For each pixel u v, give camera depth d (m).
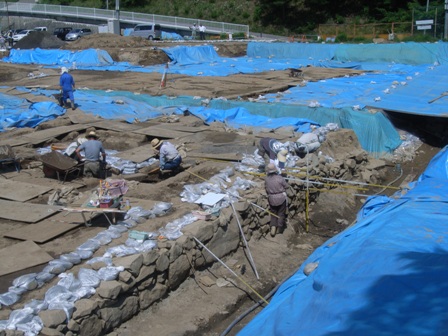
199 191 11.10
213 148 14.49
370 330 4.77
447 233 6.90
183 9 69.06
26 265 7.97
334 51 37.62
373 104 19.84
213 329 8.41
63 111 18.08
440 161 11.16
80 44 38.81
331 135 16.30
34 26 66.56
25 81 25.62
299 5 63.81
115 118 17.72
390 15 57.56
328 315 5.23
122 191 9.63
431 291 5.20
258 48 41.09
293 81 26.36
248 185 11.71
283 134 16.22
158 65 33.47
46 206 10.19
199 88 23.64
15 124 16.48
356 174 15.75
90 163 12.06
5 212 9.95
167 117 17.83
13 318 6.60
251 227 11.05
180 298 8.87
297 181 12.46
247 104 19.41
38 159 12.41
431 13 47.16
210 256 9.73
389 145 18.11
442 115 18.09
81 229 9.37
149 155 13.64
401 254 6.08
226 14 66.94
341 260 6.42
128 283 7.82
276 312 6.01
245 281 9.78
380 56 35.66
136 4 73.06
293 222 12.40
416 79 26.47
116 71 30.41
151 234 8.90
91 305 7.14
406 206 8.35
